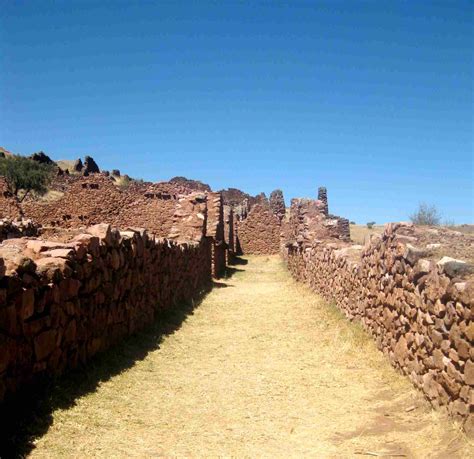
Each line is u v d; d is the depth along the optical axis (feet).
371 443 20.72
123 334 33.55
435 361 22.80
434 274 23.39
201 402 25.45
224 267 105.50
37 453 18.12
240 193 235.40
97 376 26.43
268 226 153.58
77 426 20.62
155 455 19.54
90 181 84.43
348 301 43.83
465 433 19.26
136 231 37.22
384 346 32.17
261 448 20.58
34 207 84.58
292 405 25.31
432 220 59.67
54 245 26.08
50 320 23.15
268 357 34.14
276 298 61.82
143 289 38.47
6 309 19.54
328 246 56.54
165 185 86.22
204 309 52.95
